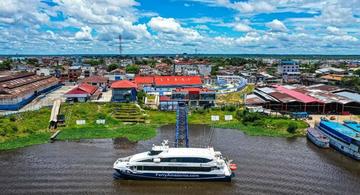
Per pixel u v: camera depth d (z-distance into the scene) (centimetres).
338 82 18800
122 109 10844
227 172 5631
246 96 13400
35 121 9250
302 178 5838
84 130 8956
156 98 12512
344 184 5609
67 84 18662
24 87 12406
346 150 7144
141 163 5688
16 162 6556
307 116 10531
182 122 8925
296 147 7738
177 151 5878
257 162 6600
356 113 11344
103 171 6116
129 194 5222
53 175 5903
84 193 5219
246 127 9550
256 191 5325
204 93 11756
